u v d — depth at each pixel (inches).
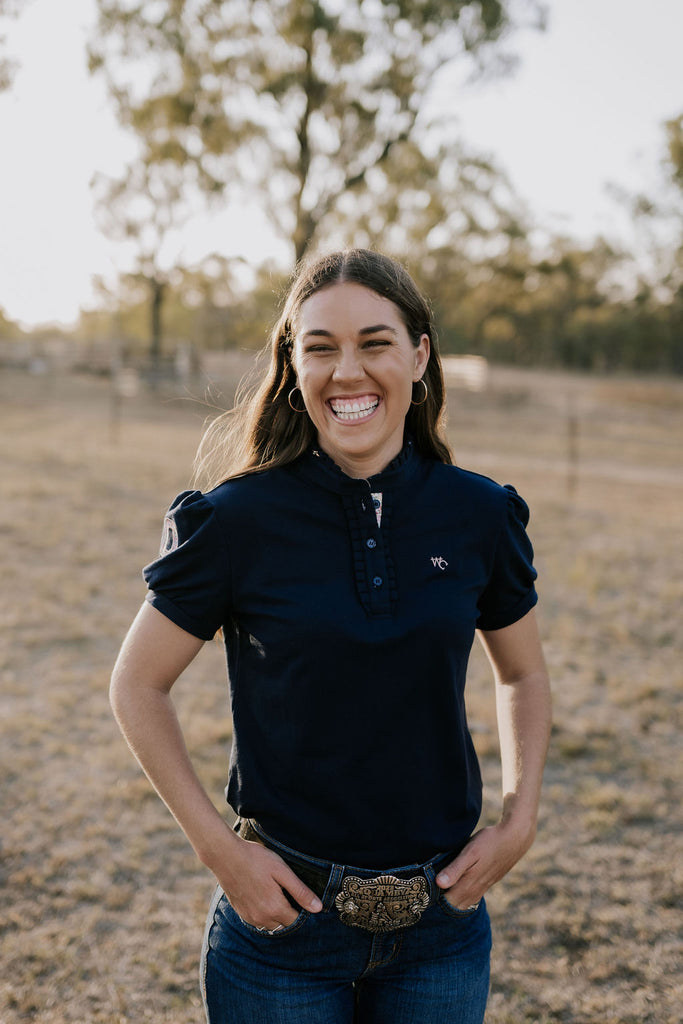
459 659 55.5
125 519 363.3
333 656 52.1
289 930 54.5
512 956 109.8
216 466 67.5
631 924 115.8
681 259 2154.3
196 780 55.1
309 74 1023.6
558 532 372.5
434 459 64.1
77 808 140.3
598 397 1314.0
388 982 58.0
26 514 361.4
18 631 223.8
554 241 2026.3
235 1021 56.6
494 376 1768.0
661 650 225.0
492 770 157.2
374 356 55.1
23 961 105.9
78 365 1343.5
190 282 1466.5
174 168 1232.2
